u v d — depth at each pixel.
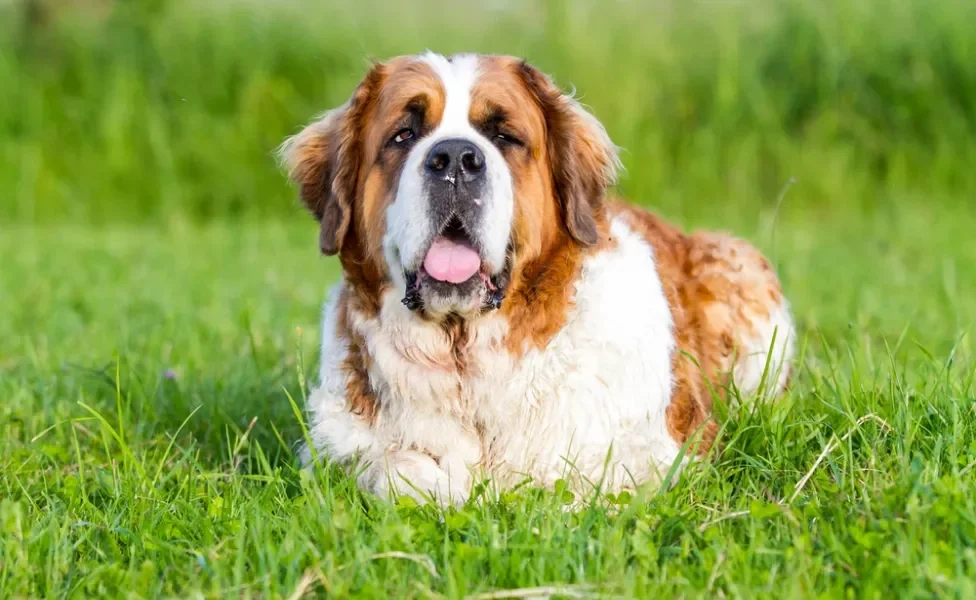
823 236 19.06
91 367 10.24
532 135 7.12
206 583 5.49
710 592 5.13
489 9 24.53
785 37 23.45
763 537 5.56
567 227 7.28
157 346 11.15
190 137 24.28
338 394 7.41
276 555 5.49
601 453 7.06
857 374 7.39
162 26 25.42
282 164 8.23
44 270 16.80
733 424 7.31
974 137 22.03
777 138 22.59
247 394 9.19
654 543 5.67
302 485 6.23
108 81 24.88
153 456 7.77
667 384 7.34
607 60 23.22
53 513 6.21
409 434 7.18
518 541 5.59
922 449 6.59
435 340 7.06
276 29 25.23
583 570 5.27
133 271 16.75
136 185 24.16
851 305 12.38
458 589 5.09
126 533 6.03
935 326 11.07
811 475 6.43
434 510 6.33
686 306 8.50
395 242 6.82
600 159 7.65
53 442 8.37
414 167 6.67
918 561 5.13
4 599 5.33
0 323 12.77
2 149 24.06
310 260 17.78
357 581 5.24
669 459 7.18
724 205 22.34
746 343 8.91
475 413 7.18
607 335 7.08
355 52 24.73
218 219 23.70
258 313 12.77
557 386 7.08
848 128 22.61
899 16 23.14
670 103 23.45
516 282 6.99
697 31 23.94
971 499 5.70
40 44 25.70
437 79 7.02
